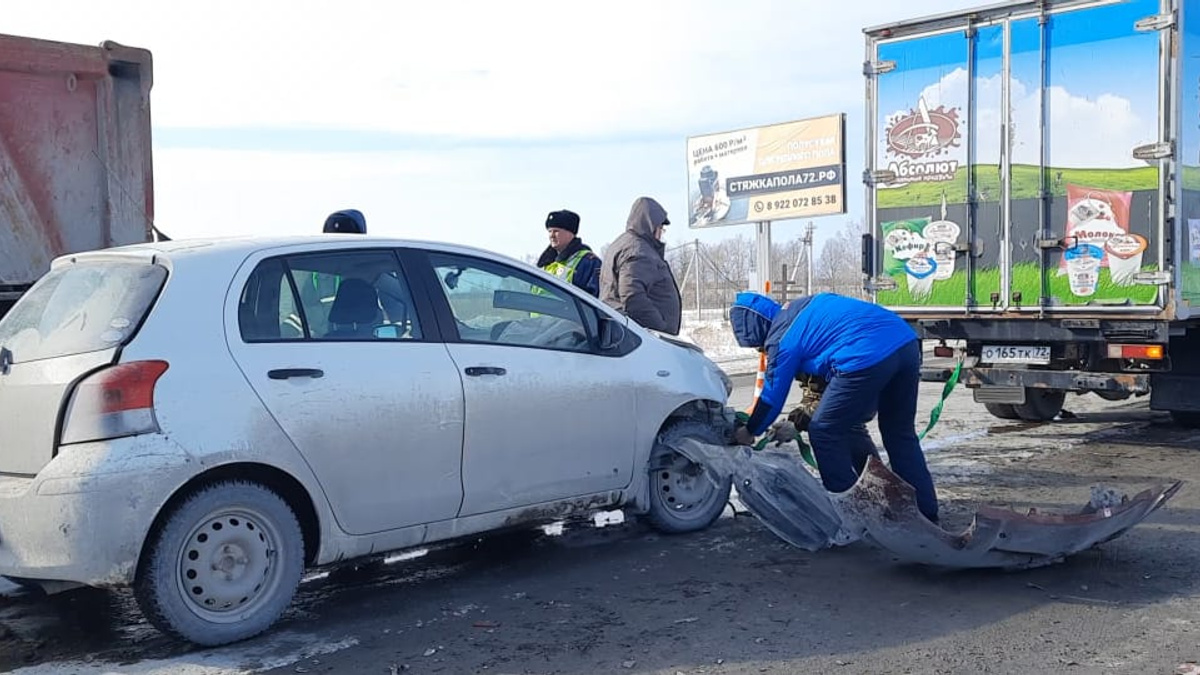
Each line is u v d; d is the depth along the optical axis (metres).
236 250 4.81
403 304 5.19
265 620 4.62
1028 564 5.43
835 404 5.79
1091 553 5.80
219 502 4.48
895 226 10.01
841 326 5.81
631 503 6.05
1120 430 10.25
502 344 5.48
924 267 9.82
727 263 39.03
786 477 6.18
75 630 4.83
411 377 5.03
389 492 4.96
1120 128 8.59
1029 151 9.13
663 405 6.12
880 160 10.09
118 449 4.24
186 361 4.45
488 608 5.09
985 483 7.77
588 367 5.79
